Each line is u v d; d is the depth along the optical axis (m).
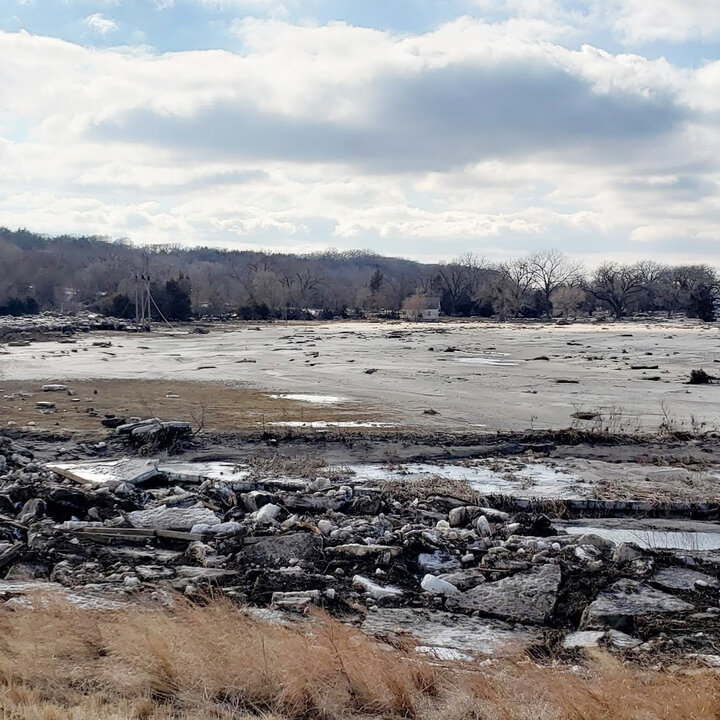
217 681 5.93
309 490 13.32
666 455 17.67
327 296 150.62
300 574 9.13
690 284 160.12
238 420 22.06
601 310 160.38
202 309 120.44
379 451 17.42
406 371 37.97
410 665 6.27
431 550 10.22
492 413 24.45
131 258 182.00
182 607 7.40
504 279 147.12
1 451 15.58
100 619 6.93
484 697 5.91
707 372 38.84
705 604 8.79
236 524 10.81
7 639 6.25
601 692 5.91
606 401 27.78
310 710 5.70
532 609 8.50
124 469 14.89
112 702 5.53
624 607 8.59
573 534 11.70
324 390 29.72
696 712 5.62
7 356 45.44
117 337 68.69
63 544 9.94
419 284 174.25
